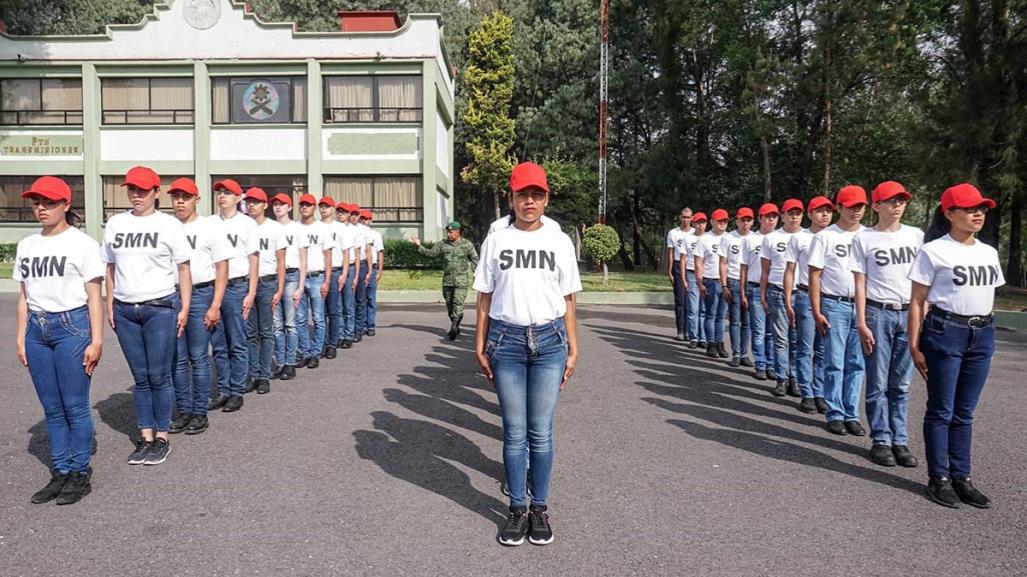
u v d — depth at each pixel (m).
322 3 36.66
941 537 3.92
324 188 24.03
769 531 3.97
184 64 23.33
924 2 22.03
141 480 4.68
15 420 6.09
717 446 5.61
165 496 4.40
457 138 38.03
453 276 10.73
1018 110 17.62
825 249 6.15
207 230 5.84
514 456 3.89
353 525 3.99
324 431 5.88
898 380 5.29
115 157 23.73
